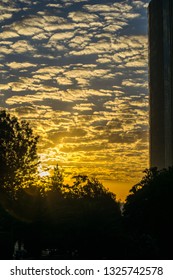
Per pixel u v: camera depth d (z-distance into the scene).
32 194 83.31
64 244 54.50
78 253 53.19
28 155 97.19
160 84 196.12
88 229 52.69
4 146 95.31
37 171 98.50
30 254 58.47
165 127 190.38
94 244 52.06
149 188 80.00
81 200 69.19
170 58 196.12
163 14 199.25
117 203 84.81
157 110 196.00
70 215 56.19
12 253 62.31
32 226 58.47
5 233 62.66
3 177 93.31
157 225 75.94
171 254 64.38
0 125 96.06
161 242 69.44
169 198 77.12
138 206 78.94
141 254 51.97
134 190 93.31
